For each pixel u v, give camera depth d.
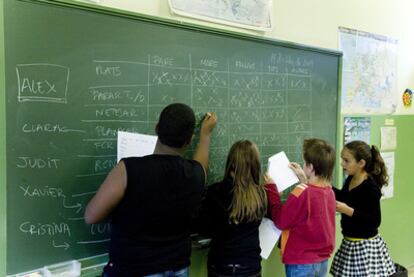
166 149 1.53
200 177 1.58
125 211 1.42
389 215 3.61
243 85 2.29
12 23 1.47
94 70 1.70
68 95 1.63
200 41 2.07
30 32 1.51
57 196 1.64
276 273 2.71
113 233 1.49
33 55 1.53
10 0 1.46
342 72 3.02
